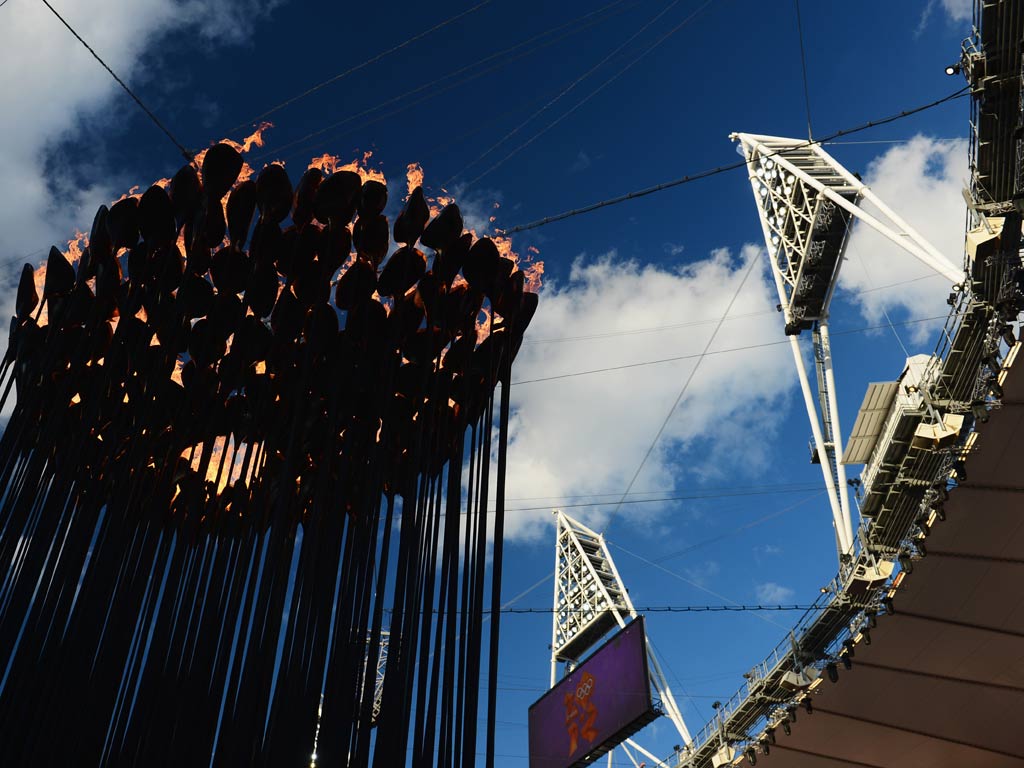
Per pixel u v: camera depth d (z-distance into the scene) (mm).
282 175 5117
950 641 21250
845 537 28656
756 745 27359
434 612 4344
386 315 5059
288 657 3842
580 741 26797
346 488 4637
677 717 34688
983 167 18484
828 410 32219
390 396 4691
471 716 4148
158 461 4863
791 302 34344
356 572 4191
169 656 4238
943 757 25094
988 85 17906
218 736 3832
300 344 5051
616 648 26656
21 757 3973
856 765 26594
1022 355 15844
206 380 4965
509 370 5430
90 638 4168
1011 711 22531
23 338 5609
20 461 4941
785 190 35500
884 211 26312
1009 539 18578
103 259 5379
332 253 5043
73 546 4480
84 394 5211
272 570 4047
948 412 19984
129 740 4031
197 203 5191
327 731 3801
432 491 4691
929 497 19109
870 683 23234
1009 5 17094
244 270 5145
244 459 4805
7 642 4227
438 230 5211
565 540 47594
